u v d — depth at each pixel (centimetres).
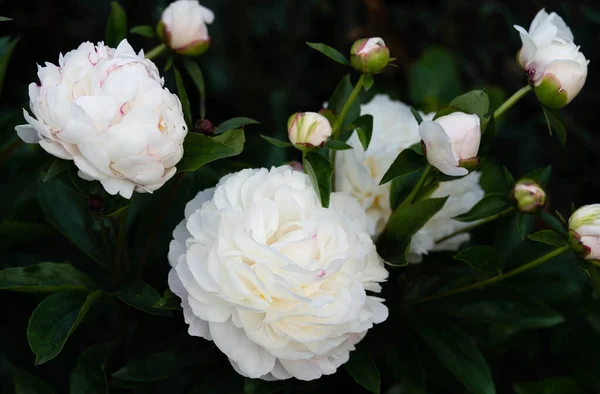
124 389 98
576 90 93
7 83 153
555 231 94
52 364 103
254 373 86
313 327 86
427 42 166
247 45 158
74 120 81
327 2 162
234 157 111
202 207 87
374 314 89
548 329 113
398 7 165
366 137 93
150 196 100
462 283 99
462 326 105
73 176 85
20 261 104
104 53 85
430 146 88
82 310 88
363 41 93
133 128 82
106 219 99
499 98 124
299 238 85
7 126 103
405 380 97
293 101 165
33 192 106
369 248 89
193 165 86
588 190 179
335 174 97
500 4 164
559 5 164
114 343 96
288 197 87
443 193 97
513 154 168
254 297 85
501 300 99
